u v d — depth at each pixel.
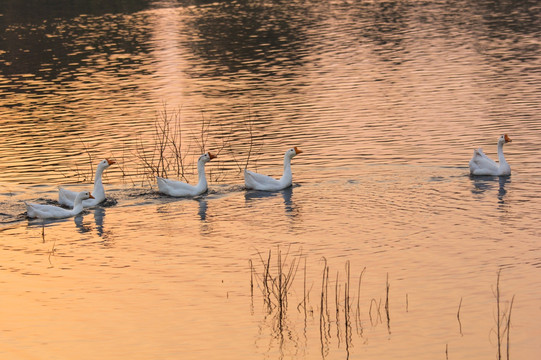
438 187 28.39
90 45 60.50
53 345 17.58
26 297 20.20
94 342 17.69
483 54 53.00
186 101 43.03
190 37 63.28
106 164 27.91
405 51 55.09
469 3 77.62
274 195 28.44
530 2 76.62
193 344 17.53
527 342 17.20
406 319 18.41
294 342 17.53
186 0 86.06
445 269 21.17
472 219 25.03
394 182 29.09
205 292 20.28
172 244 23.88
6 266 22.39
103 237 24.69
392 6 77.56
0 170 31.62
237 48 58.41
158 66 52.84
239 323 18.50
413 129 35.72
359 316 18.66
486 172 29.42
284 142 34.62
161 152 32.44
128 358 16.94
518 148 32.59
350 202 27.17
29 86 47.78
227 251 23.16
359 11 74.75
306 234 24.31
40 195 28.73
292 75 48.88
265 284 20.58
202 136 35.09
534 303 18.98
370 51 55.59
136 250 23.45
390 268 21.39
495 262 21.55
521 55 52.06
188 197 28.61
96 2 83.56
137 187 29.73
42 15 75.56
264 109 40.59
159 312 19.16
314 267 21.67
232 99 43.12
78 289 20.67
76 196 27.09
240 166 31.94
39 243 24.27
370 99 41.84
